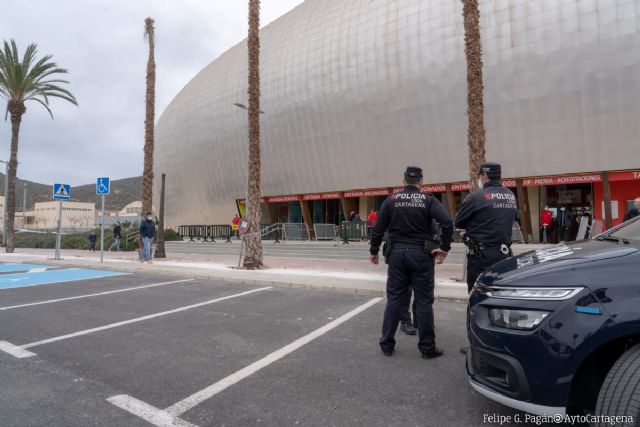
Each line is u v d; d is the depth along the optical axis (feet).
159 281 34.45
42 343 15.84
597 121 61.41
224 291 28.48
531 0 65.87
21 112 77.41
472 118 30.83
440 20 75.61
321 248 59.82
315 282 30.17
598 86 60.75
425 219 13.71
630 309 7.12
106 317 20.38
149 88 63.98
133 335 16.90
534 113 66.13
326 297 25.70
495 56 68.64
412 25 78.64
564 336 7.54
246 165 108.68
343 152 88.84
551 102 64.49
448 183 76.74
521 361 7.95
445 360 13.42
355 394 10.79
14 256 67.51
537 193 75.82
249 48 43.32
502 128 69.05
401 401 10.32
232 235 106.93
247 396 10.75
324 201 106.22
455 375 12.07
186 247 79.05
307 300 24.70
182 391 11.11
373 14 85.97
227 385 11.51
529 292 8.29
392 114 80.64
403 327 17.15
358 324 18.57
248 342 15.78
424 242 13.70
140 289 29.73
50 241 105.60
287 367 12.95
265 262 49.96
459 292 24.90
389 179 83.41
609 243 9.58
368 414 9.62
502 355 8.24
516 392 8.00
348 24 89.45
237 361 13.57
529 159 67.62
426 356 13.61
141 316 20.52
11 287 31.48
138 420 9.42
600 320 7.29
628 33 58.39
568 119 63.52
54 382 11.81
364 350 14.64
